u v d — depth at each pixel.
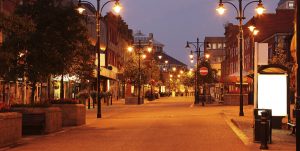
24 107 19.92
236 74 44.62
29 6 21.72
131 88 91.19
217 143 16.09
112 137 18.38
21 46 19.86
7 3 30.61
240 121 24.47
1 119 15.10
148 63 86.00
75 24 22.00
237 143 16.09
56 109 21.20
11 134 16.00
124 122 26.41
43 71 20.44
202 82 66.12
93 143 16.53
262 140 14.67
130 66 73.94
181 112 35.31
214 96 66.81
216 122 24.97
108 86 70.31
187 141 16.69
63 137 18.62
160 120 27.17
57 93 43.31
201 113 33.19
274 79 19.78
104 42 64.62
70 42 21.80
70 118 24.14
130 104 58.19
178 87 134.00
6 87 30.73
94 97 45.44
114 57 76.94
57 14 21.52
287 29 61.25
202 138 17.58
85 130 21.72
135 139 17.53
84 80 37.22
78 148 15.24
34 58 20.14
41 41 20.02
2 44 19.52
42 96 36.09
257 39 63.91
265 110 15.50
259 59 19.34
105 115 34.19
